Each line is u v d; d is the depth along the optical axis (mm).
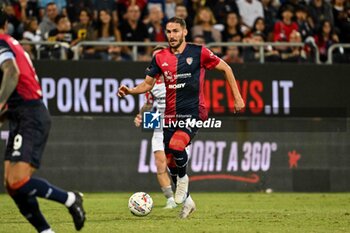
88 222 27484
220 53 50219
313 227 25891
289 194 47469
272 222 27625
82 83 47188
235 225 26344
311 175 49750
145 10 53812
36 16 51625
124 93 28828
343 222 27781
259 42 52219
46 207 35156
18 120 20484
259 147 49062
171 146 27672
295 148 49594
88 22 51125
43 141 20641
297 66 49500
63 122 47094
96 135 47562
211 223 27031
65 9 51312
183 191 28172
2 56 19906
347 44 51344
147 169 48219
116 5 52531
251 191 49031
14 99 20516
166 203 38438
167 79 28500
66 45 48375
